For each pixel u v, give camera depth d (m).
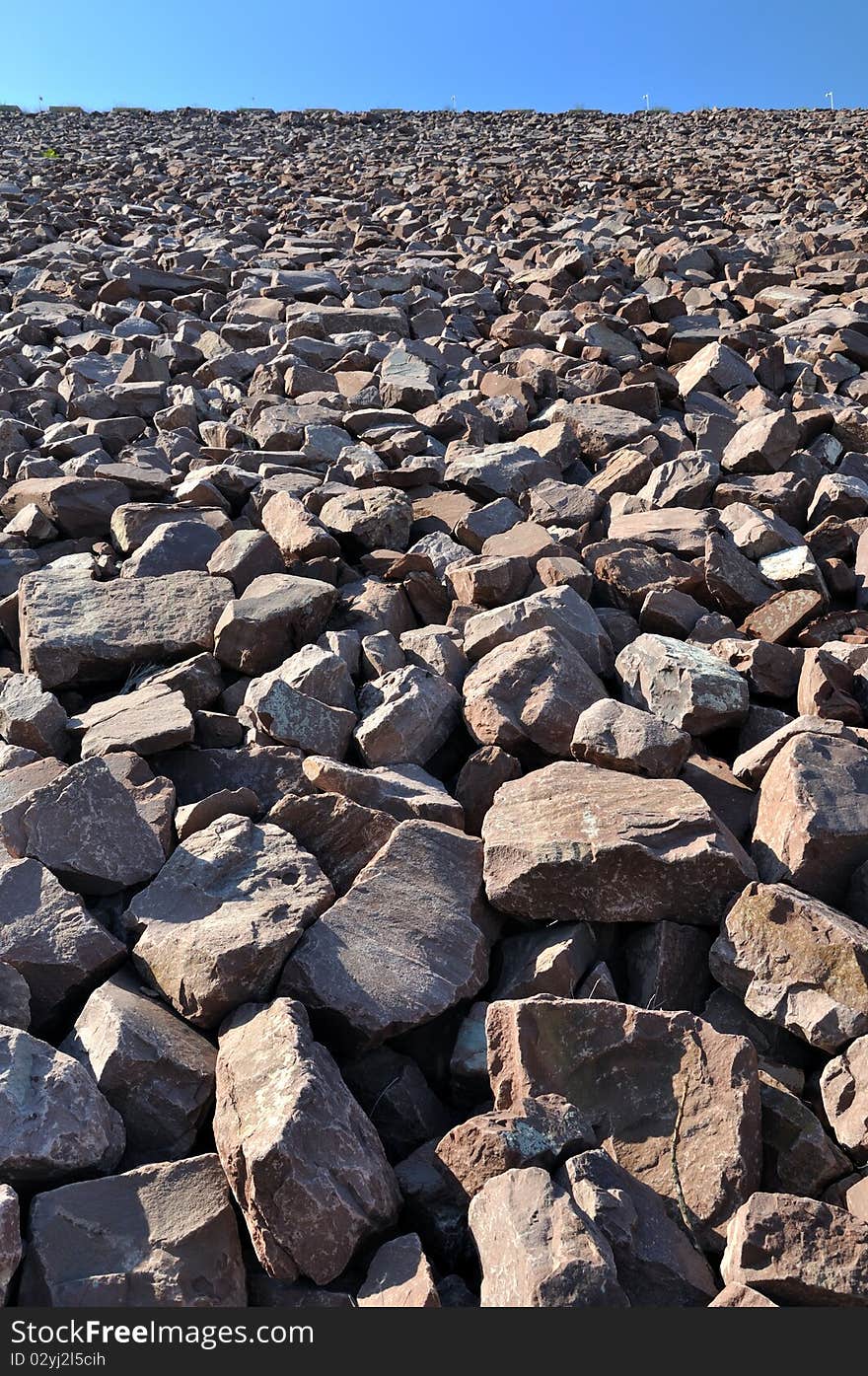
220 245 13.36
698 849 3.26
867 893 3.28
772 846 3.49
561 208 16.02
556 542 5.73
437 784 4.01
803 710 4.35
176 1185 2.63
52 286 11.72
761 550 5.70
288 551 5.53
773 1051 3.07
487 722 4.18
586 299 10.72
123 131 25.09
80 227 14.79
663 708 4.32
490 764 4.01
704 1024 2.90
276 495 5.98
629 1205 2.55
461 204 16.20
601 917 3.34
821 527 5.84
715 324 9.84
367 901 3.31
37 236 13.91
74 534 6.10
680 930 3.30
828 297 10.42
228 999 3.04
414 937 3.25
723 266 12.10
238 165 20.53
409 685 4.32
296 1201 2.47
